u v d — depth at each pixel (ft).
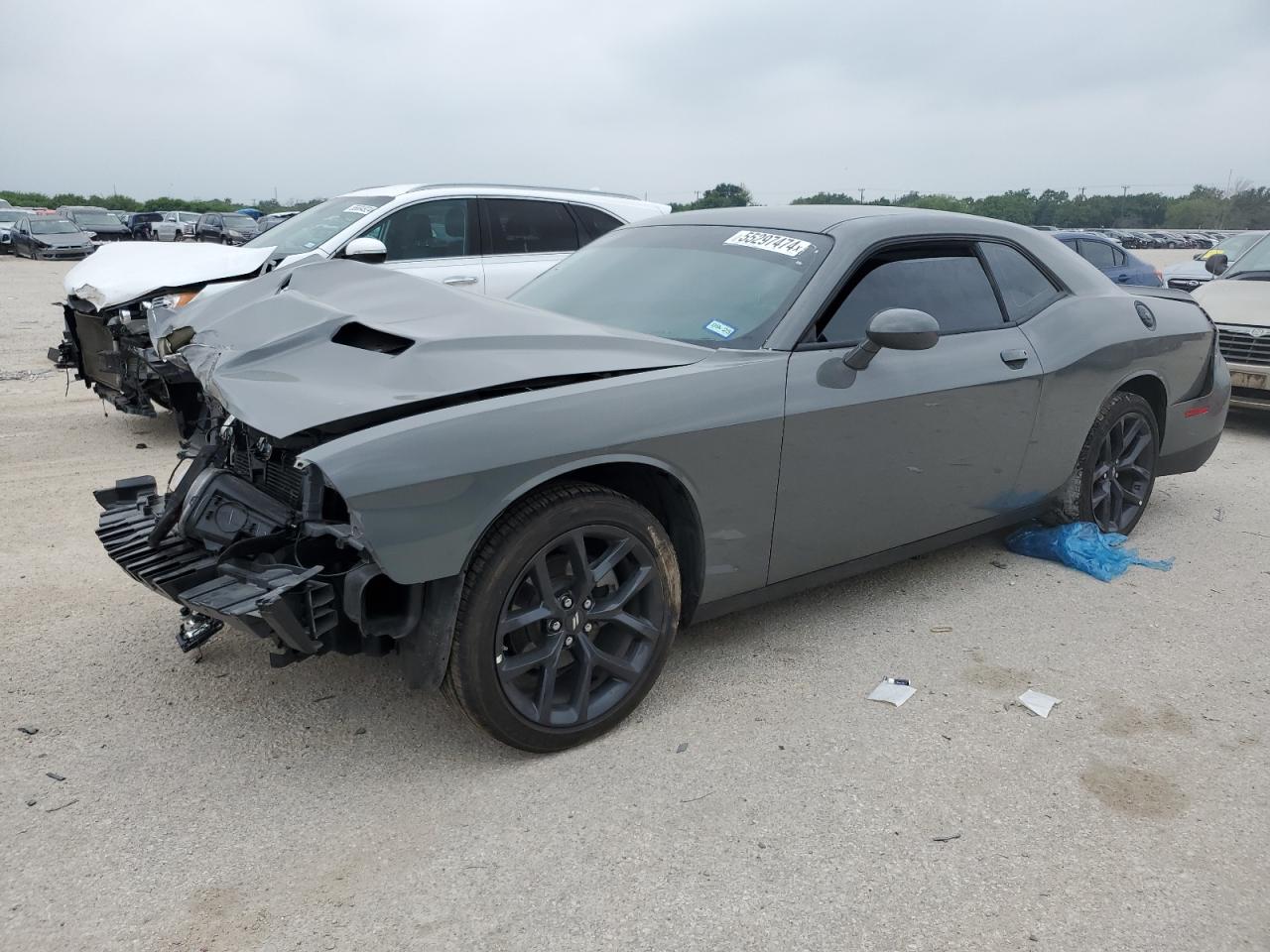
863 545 11.61
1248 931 7.11
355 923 7.03
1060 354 13.21
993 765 9.22
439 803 8.48
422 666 8.44
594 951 6.81
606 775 8.93
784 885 7.50
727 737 9.62
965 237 12.76
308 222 24.70
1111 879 7.65
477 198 25.13
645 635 9.61
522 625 8.66
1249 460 21.81
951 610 12.86
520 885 7.46
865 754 9.36
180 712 9.93
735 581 10.45
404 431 7.89
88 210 128.88
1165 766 9.27
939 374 11.55
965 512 12.73
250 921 7.03
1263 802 8.70
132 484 10.73
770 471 10.15
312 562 8.27
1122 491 15.46
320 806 8.41
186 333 10.93
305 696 10.29
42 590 12.91
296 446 8.68
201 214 151.02
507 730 8.78
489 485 8.13
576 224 26.66
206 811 8.31
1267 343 23.24
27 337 39.96
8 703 10.02
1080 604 13.15
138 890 7.34
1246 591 13.73
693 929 7.03
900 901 7.35
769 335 10.38
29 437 21.62
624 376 9.41
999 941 6.96
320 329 9.80
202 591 8.16
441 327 9.69
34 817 8.18
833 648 11.66
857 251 11.12
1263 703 10.52
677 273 11.78
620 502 9.13
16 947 6.73
